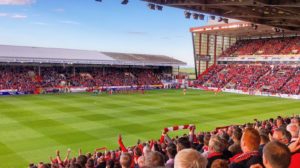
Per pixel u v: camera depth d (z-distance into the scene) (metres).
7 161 21.55
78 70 80.88
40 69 75.69
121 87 77.25
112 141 27.03
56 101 51.88
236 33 90.31
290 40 88.38
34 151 23.86
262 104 52.81
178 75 95.81
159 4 22.52
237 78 83.56
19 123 33.44
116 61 81.38
